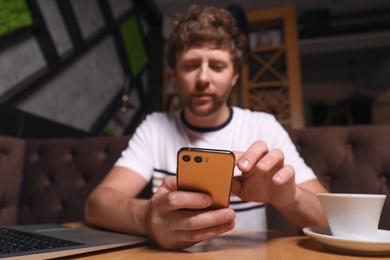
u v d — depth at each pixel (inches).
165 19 117.0
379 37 183.6
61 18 71.9
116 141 58.6
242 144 38.9
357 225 18.2
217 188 17.3
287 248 19.6
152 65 121.9
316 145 48.6
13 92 58.4
